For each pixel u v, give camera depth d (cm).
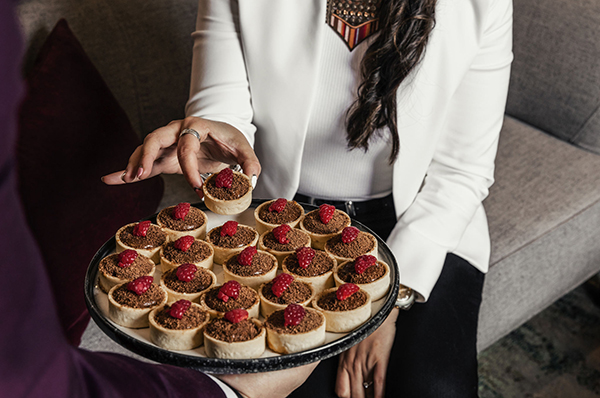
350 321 89
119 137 148
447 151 139
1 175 27
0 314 28
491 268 157
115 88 159
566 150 201
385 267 100
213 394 68
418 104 126
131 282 91
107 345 130
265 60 125
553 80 204
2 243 27
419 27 112
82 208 129
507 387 183
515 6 208
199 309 89
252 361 78
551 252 171
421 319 127
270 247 106
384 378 121
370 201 140
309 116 128
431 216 132
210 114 124
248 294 94
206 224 110
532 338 203
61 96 133
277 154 133
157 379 60
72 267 123
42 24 141
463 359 124
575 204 177
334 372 125
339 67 124
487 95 133
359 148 130
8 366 29
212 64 129
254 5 123
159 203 167
